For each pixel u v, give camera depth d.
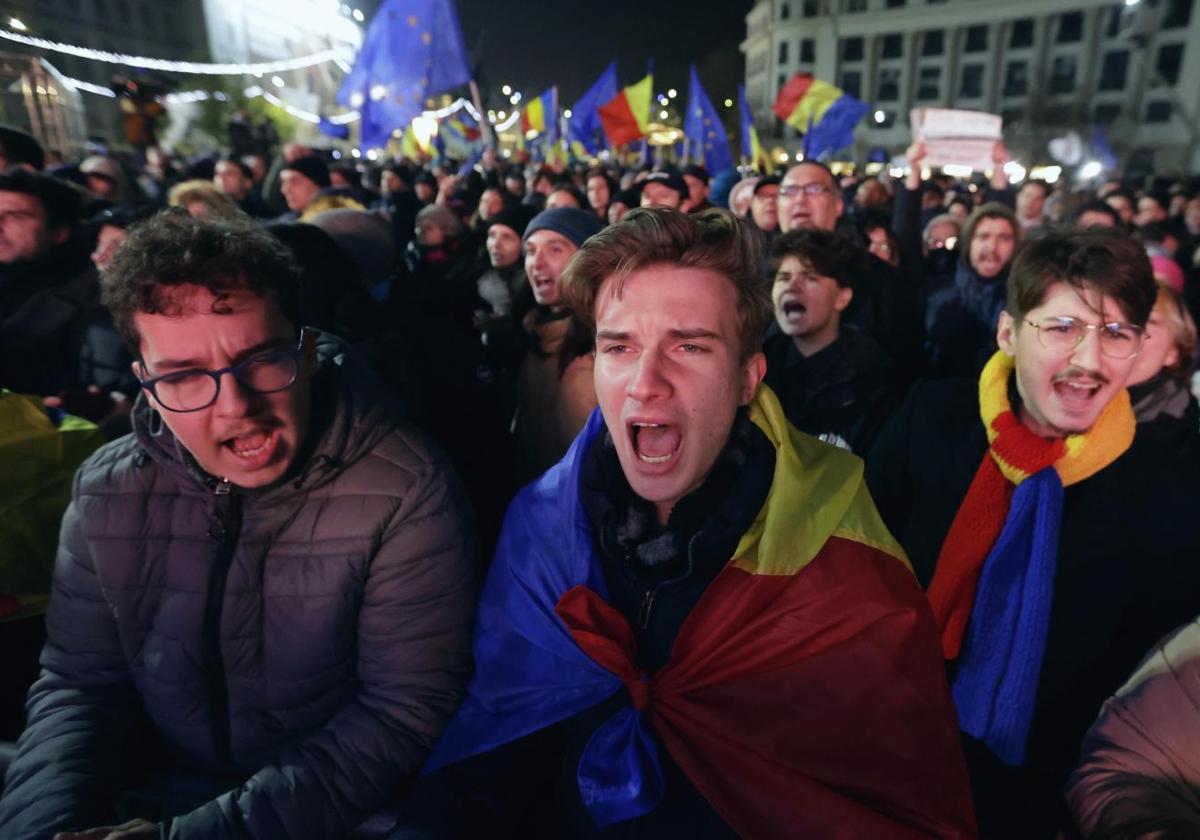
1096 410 1.34
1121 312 1.27
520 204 3.35
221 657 1.20
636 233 0.96
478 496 2.33
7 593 1.59
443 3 4.85
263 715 1.23
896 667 1.01
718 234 0.96
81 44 31.62
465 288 2.53
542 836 1.23
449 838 1.08
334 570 1.17
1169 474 1.34
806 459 1.10
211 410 1.04
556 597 1.15
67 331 2.38
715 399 0.98
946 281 3.83
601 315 1.00
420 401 2.20
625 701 1.12
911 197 3.94
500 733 1.17
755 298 0.99
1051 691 1.43
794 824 1.01
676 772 1.10
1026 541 1.40
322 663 1.21
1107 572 1.37
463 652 1.25
